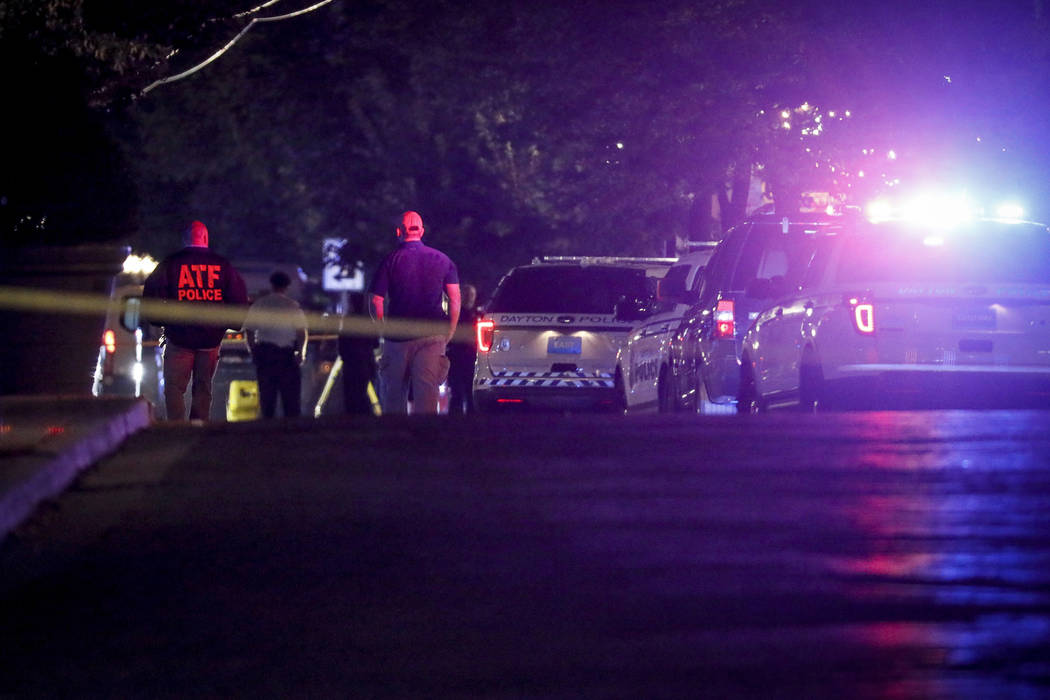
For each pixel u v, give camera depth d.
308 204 141.00
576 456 37.69
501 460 37.38
